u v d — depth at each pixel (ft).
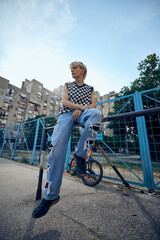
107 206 4.29
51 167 2.96
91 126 2.71
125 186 6.98
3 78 88.28
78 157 2.96
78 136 10.79
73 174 9.50
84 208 4.11
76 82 4.11
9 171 10.39
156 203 4.58
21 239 2.62
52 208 4.06
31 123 18.49
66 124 3.25
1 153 23.18
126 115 3.42
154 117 17.94
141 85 33.91
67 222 3.30
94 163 8.48
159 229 3.00
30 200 4.66
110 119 3.76
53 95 128.88
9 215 3.59
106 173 10.39
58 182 2.94
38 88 111.75
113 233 2.86
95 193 5.65
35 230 2.93
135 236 2.75
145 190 6.44
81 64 4.03
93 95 3.98
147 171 6.62
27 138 18.33
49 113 120.88
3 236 2.70
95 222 3.31
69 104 3.34
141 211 3.94
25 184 6.72
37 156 15.46
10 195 5.13
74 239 2.65
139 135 7.43
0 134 24.94
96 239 2.66
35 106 107.76
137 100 7.83
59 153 2.99
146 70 34.83
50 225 3.15
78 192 5.70
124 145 11.07
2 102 86.12
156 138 16.94
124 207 4.23
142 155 7.04
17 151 19.31
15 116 92.27
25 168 12.10
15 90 94.84
